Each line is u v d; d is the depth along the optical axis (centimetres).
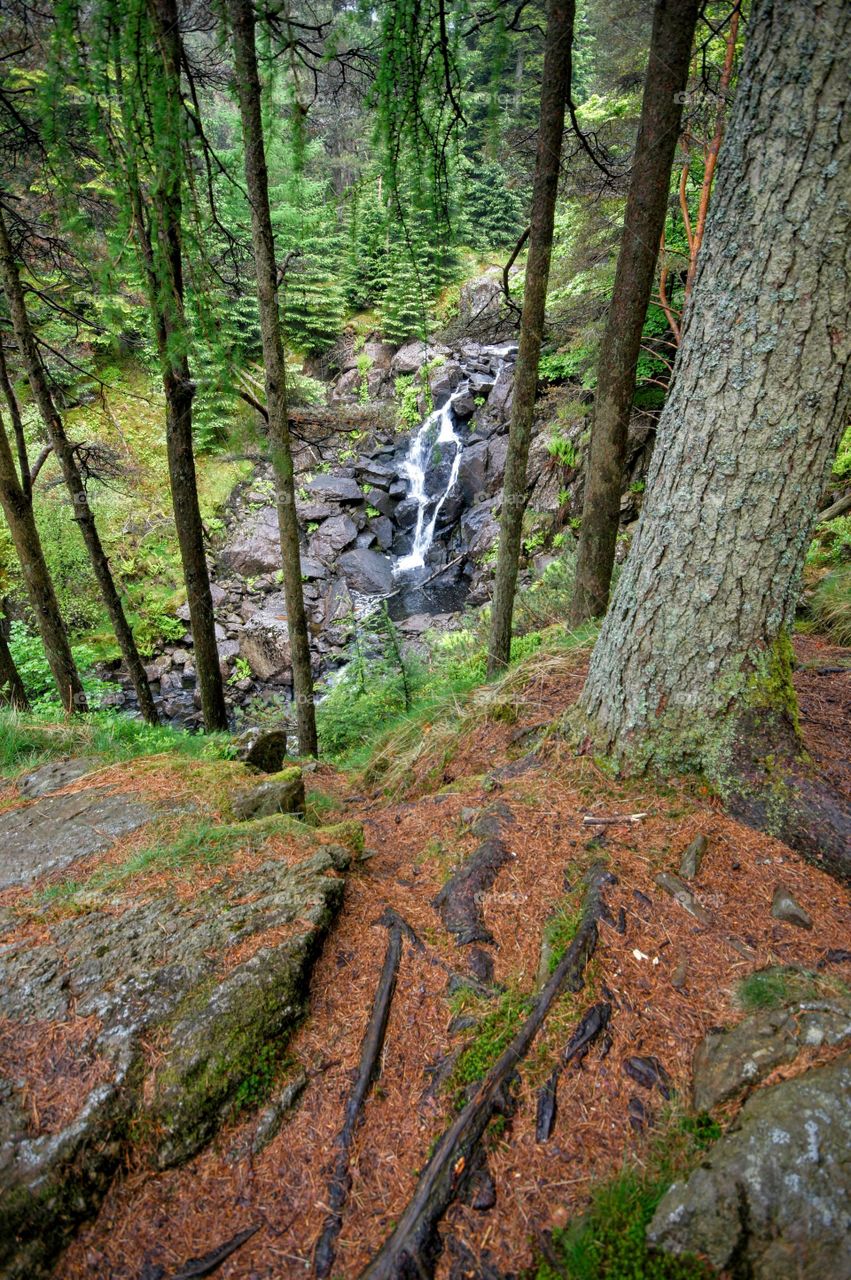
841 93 196
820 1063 158
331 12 321
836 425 232
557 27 381
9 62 412
